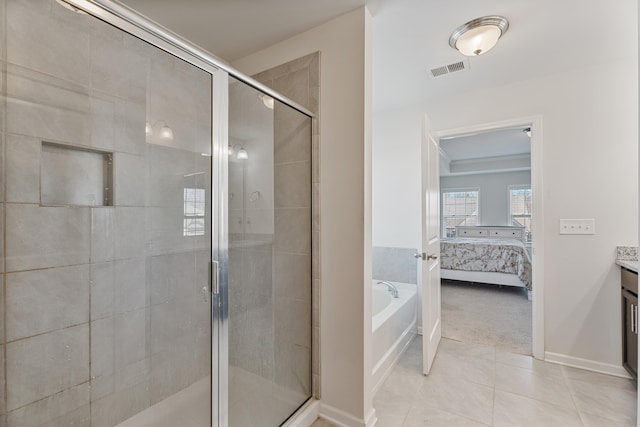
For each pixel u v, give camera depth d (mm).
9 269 941
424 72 2318
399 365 2279
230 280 1396
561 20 1703
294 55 1869
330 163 1692
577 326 2221
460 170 6875
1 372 938
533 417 1672
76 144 1067
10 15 910
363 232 1585
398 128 3094
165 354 1324
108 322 1185
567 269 2254
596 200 2172
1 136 910
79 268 1101
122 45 1114
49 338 1036
